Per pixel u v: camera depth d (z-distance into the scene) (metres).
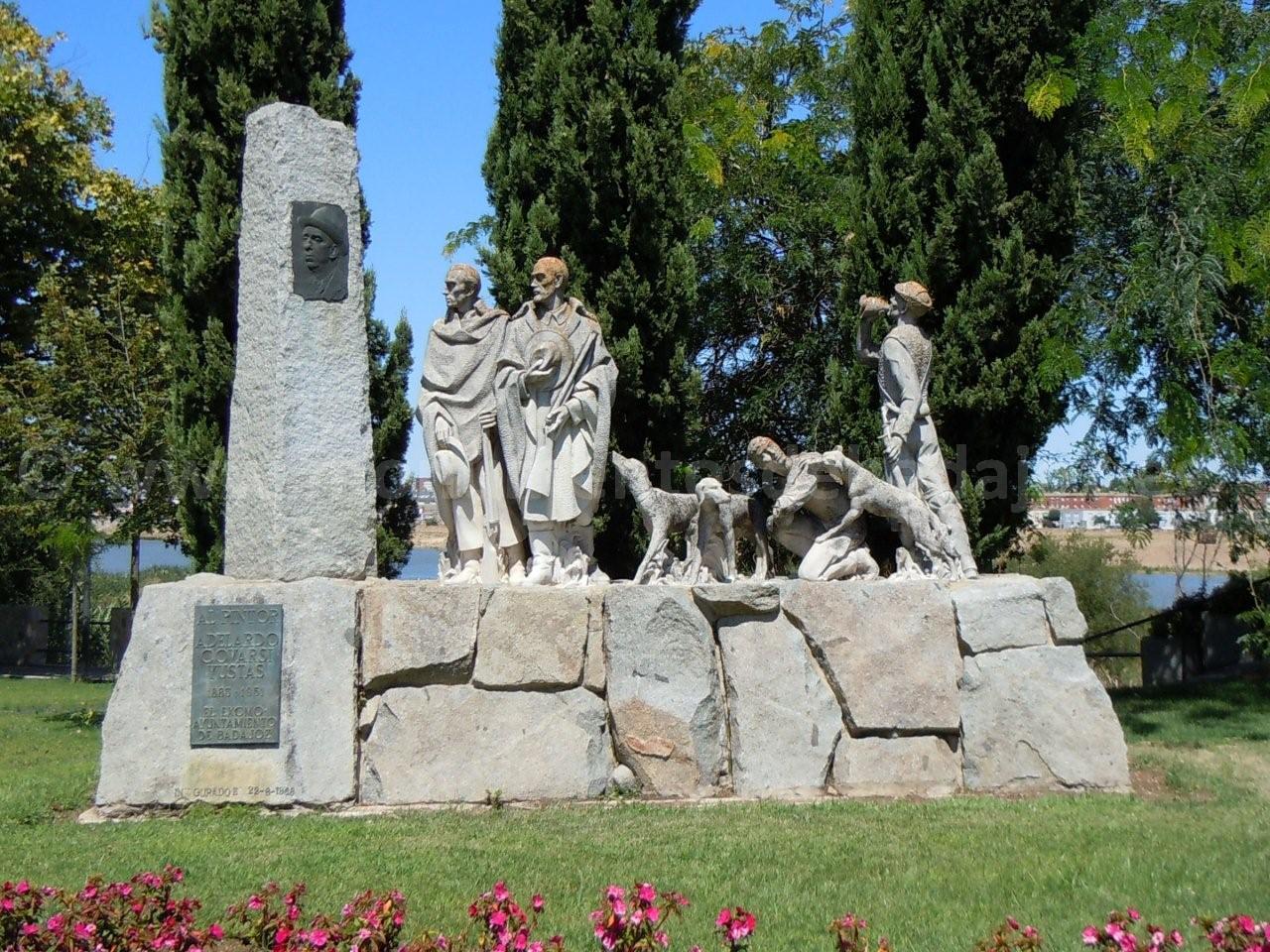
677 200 14.15
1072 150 13.77
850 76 15.21
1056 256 13.71
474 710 8.75
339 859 7.10
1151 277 13.44
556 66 14.02
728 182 18.30
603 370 9.63
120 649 23.59
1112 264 14.58
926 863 7.08
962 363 13.18
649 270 14.00
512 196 14.32
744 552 15.72
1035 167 13.53
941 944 5.73
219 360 13.26
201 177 13.59
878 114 13.81
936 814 8.23
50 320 18.06
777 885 6.66
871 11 14.19
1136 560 27.95
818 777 8.91
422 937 5.11
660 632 8.94
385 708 8.66
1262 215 12.87
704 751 8.86
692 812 8.33
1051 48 13.49
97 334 18.25
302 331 9.29
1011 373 13.16
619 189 13.88
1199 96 12.84
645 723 8.85
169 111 13.60
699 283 18.52
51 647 25.98
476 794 8.65
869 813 8.27
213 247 13.15
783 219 18.06
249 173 9.57
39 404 17.73
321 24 13.73
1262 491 15.30
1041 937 5.69
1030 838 7.58
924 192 13.55
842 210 16.48
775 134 18.28
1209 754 10.73
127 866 6.95
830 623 9.09
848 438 13.72
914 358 10.38
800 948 5.71
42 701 16.73
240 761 8.40
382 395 15.10
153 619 8.48
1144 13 13.91
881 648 9.09
